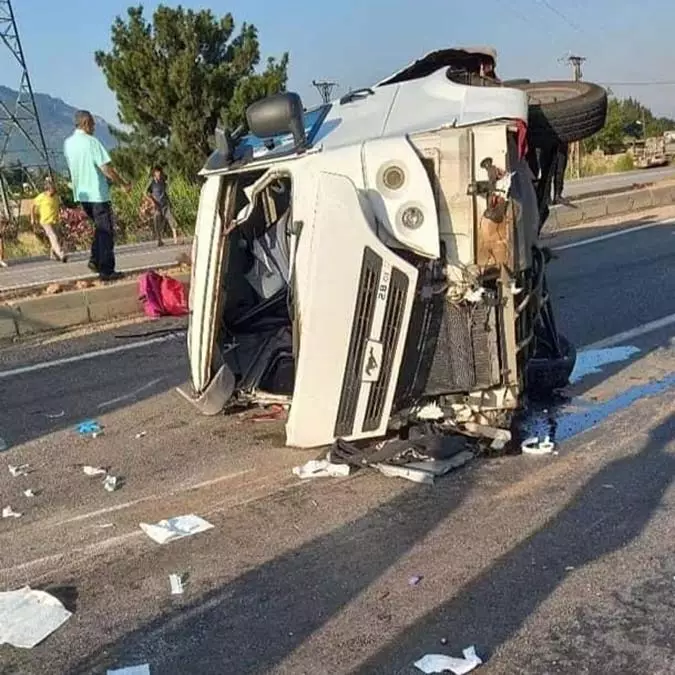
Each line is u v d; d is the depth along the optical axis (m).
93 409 6.41
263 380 5.85
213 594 3.64
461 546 3.89
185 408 6.25
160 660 3.21
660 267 10.27
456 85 4.98
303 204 4.54
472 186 4.57
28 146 34.53
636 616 3.26
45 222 15.66
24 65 33.88
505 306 4.73
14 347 8.63
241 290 6.21
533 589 3.49
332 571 3.76
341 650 3.18
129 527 4.34
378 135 4.78
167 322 9.35
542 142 5.40
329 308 4.47
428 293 4.68
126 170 30.64
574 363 5.93
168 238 20.45
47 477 5.11
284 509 4.40
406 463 4.68
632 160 37.53
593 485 4.42
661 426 5.18
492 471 4.66
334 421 4.66
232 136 5.45
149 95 30.50
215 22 31.30
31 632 3.43
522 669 3.00
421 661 3.07
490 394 4.88
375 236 4.47
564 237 13.30
